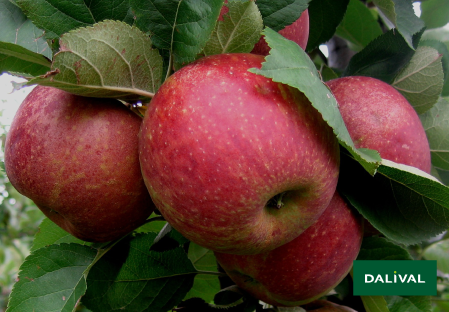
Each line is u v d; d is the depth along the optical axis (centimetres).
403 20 43
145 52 37
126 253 44
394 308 46
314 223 40
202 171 35
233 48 38
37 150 37
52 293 39
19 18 43
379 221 41
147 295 44
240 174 35
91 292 43
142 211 39
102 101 38
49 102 38
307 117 36
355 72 47
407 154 41
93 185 38
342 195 41
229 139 35
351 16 53
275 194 36
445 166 48
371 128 41
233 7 37
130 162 38
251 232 36
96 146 37
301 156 35
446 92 52
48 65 39
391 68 46
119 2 39
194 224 36
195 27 37
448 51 49
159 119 36
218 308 45
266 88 35
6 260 131
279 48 35
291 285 41
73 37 35
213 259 48
